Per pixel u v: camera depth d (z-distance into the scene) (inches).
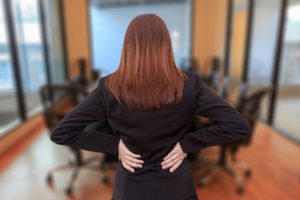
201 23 232.7
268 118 153.7
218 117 33.0
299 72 124.6
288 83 134.7
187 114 34.3
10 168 107.5
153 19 33.3
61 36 225.9
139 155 35.3
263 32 157.2
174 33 246.7
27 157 117.5
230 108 33.3
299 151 117.3
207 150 117.3
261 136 135.2
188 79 34.4
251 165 105.3
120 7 249.3
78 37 228.5
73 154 116.9
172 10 243.6
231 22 198.4
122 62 33.3
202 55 239.3
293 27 128.6
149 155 35.3
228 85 118.1
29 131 149.1
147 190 35.3
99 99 34.4
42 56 185.5
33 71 166.4
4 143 123.9
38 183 95.8
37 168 107.2
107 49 247.8
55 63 212.7
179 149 35.3
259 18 161.6
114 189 39.0
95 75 205.8
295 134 129.4
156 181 35.3
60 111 103.7
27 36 157.6
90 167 103.4
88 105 34.3
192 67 209.6
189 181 37.9
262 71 160.4
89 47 231.8
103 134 36.0
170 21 245.9
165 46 32.7
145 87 32.0
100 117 35.4
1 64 128.4
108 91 33.6
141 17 33.8
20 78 140.5
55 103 118.9
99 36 245.0
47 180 97.2
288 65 134.3
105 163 100.7
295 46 126.9
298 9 123.6
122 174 37.0
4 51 130.1
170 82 32.4
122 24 244.5
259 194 86.1
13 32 132.8
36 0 175.3
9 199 86.6
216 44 228.7
